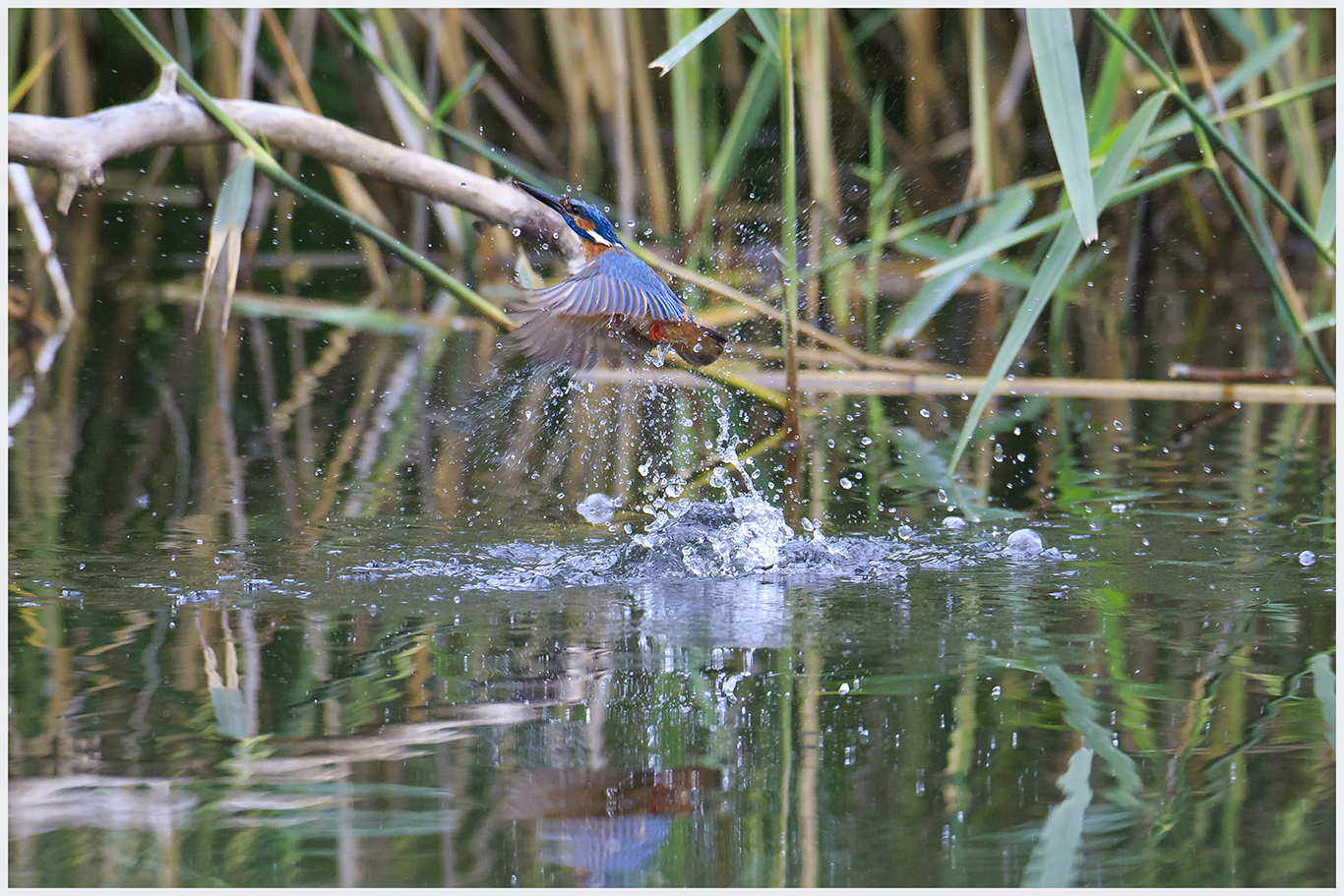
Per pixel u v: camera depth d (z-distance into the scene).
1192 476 10.03
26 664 6.10
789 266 10.86
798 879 4.30
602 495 9.66
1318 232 9.12
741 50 19.03
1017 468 10.36
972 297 17.95
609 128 18.11
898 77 18.80
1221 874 4.38
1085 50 16.48
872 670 6.17
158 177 21.47
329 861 4.38
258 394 12.97
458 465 10.54
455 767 5.11
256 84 18.83
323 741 5.32
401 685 5.94
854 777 5.05
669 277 15.01
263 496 9.40
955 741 5.37
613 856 4.44
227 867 4.35
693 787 4.97
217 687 5.86
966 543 8.35
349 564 7.86
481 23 19.75
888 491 9.68
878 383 13.27
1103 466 10.39
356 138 10.52
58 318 16.09
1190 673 6.10
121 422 11.66
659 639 6.60
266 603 7.11
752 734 5.42
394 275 18.94
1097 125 12.10
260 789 4.89
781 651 6.41
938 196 18.39
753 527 8.37
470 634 6.65
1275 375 12.88
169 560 7.83
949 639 6.59
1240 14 14.74
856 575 7.77
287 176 9.80
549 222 10.80
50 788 4.88
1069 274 15.49
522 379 13.67
